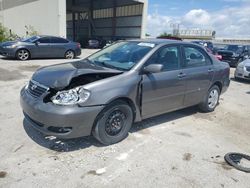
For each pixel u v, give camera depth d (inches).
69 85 127.6
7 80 291.0
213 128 178.7
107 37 1317.7
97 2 1332.4
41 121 122.1
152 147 141.2
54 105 119.7
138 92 143.6
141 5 1063.0
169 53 164.6
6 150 127.9
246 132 176.1
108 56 167.6
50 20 842.8
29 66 406.3
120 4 1179.3
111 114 135.7
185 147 144.5
